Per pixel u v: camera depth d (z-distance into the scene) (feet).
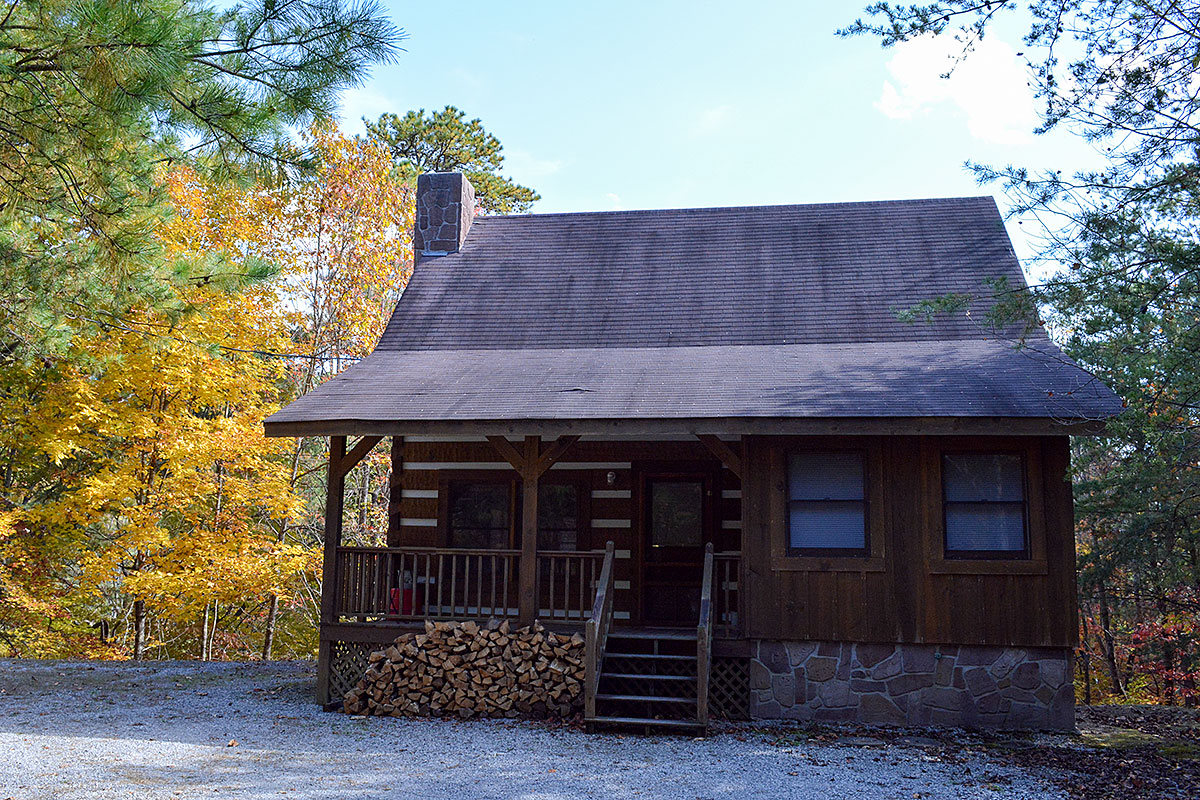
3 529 54.44
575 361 43.06
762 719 35.81
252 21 22.44
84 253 33.86
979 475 35.96
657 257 52.03
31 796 23.45
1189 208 30.48
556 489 44.19
